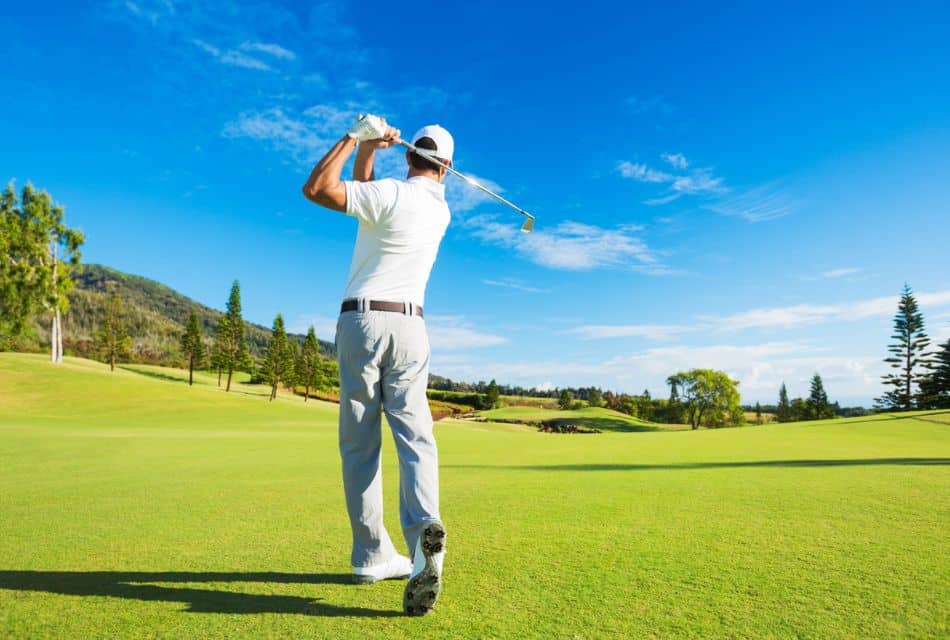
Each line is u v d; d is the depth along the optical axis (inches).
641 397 3909.9
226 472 243.1
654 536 114.5
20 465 279.1
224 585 87.9
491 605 76.8
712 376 2967.5
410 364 90.6
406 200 90.4
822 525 121.3
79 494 180.1
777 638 64.5
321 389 3134.8
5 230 1530.5
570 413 3447.3
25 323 1600.6
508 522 130.0
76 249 1646.2
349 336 89.4
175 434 575.2
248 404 1401.3
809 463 279.6
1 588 85.9
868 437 662.5
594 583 85.2
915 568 89.4
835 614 71.2
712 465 274.4
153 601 80.1
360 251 92.3
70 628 70.3
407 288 91.5
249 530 126.7
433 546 73.3
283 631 69.3
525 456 348.2
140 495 176.9
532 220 112.2
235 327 2706.7
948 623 67.8
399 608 77.7
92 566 98.3
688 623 69.2
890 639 63.6
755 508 142.9
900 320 2219.5
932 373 2167.8
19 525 132.6
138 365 3425.2
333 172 86.1
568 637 65.8
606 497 165.2
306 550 109.3
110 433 568.4
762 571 89.4
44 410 1166.3
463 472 246.1
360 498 90.0
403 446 88.4
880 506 142.0
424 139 98.3
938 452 385.1
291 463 284.5
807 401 3122.5
